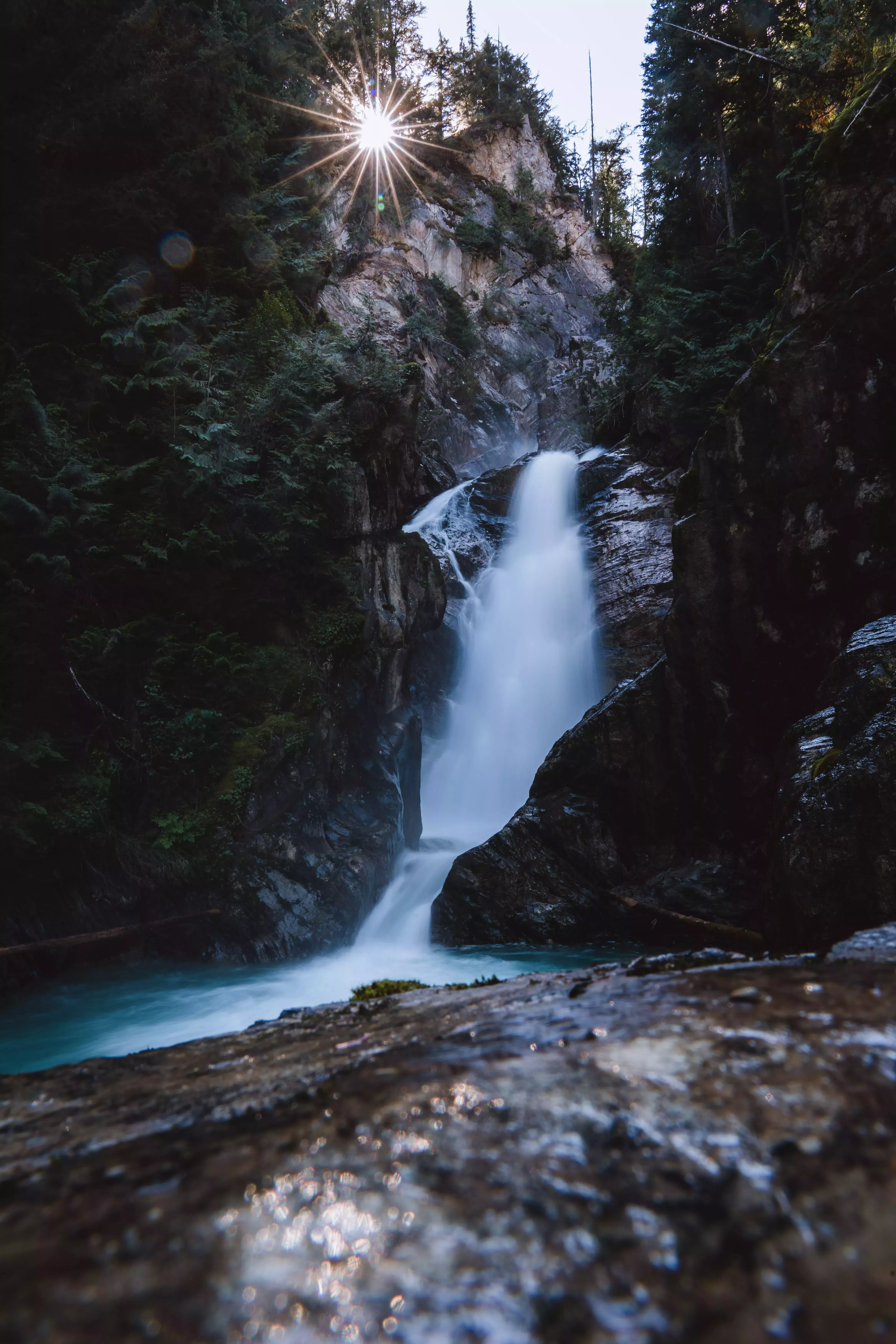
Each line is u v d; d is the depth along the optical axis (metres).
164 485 13.04
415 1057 1.26
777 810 8.22
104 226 16.09
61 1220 0.79
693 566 11.80
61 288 13.75
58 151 15.98
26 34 15.48
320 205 30.83
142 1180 0.87
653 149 24.91
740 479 11.39
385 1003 2.02
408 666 16.58
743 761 11.38
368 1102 1.03
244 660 13.20
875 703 7.69
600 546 21.30
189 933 11.11
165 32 18.28
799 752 8.21
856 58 17.02
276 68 24.89
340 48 42.31
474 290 43.81
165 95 17.31
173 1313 0.61
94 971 10.34
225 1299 0.63
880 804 6.95
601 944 11.31
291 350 16.33
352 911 12.00
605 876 11.77
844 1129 0.88
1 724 10.45
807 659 10.81
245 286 18.45
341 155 35.47
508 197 49.72
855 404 10.39
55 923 10.17
